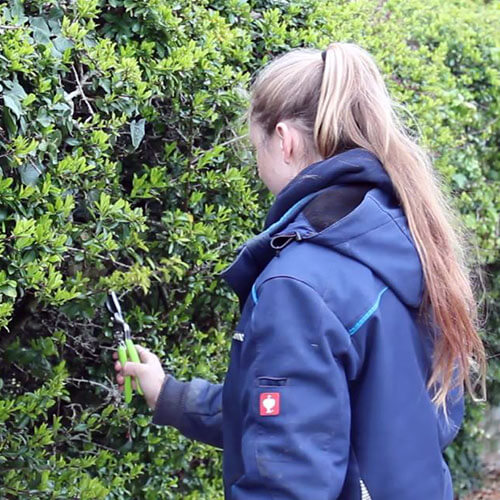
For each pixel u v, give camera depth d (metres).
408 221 1.57
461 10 4.22
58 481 2.10
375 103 1.63
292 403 1.41
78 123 1.98
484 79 3.91
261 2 2.67
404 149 1.62
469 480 4.42
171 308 2.43
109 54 2.02
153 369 1.97
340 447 1.43
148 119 2.20
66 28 1.95
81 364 2.34
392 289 1.52
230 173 2.38
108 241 2.00
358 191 1.58
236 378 1.57
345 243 1.51
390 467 1.48
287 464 1.40
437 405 1.57
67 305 2.01
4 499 2.02
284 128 1.65
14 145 1.78
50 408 2.30
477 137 3.86
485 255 3.88
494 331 4.18
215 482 2.77
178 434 2.48
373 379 1.49
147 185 2.20
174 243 2.28
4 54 1.76
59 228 1.90
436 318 1.56
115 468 2.33
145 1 2.12
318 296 1.46
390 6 3.74
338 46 1.70
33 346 2.09
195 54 2.21
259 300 1.49
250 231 2.55
